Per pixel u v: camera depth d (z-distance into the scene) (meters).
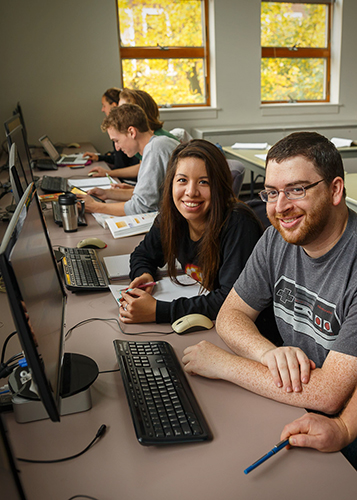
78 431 0.92
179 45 5.27
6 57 4.76
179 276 1.68
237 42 5.28
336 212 1.03
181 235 1.61
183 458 0.84
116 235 2.14
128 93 3.02
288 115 5.71
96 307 1.47
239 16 5.20
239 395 1.03
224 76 5.36
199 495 0.76
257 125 5.64
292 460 0.83
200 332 1.31
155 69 5.29
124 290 1.55
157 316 1.35
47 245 1.17
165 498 0.75
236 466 0.82
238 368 1.05
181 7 5.14
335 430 0.86
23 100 4.91
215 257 1.48
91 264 1.76
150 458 0.84
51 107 5.00
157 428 0.89
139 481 0.79
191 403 0.98
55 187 3.02
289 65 5.65
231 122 5.55
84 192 2.83
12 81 4.84
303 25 5.54
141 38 5.15
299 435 0.85
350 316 0.98
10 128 2.37
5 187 3.15
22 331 0.72
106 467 0.82
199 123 5.46
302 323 1.18
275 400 1.00
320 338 1.12
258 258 1.27
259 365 1.05
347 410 0.92
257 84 5.49
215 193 1.44
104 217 2.41
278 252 1.23
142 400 0.98
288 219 1.03
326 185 0.99
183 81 5.40
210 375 1.07
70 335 1.29
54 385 0.83
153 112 3.07
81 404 0.97
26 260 0.86
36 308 0.85
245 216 1.46
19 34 4.73
